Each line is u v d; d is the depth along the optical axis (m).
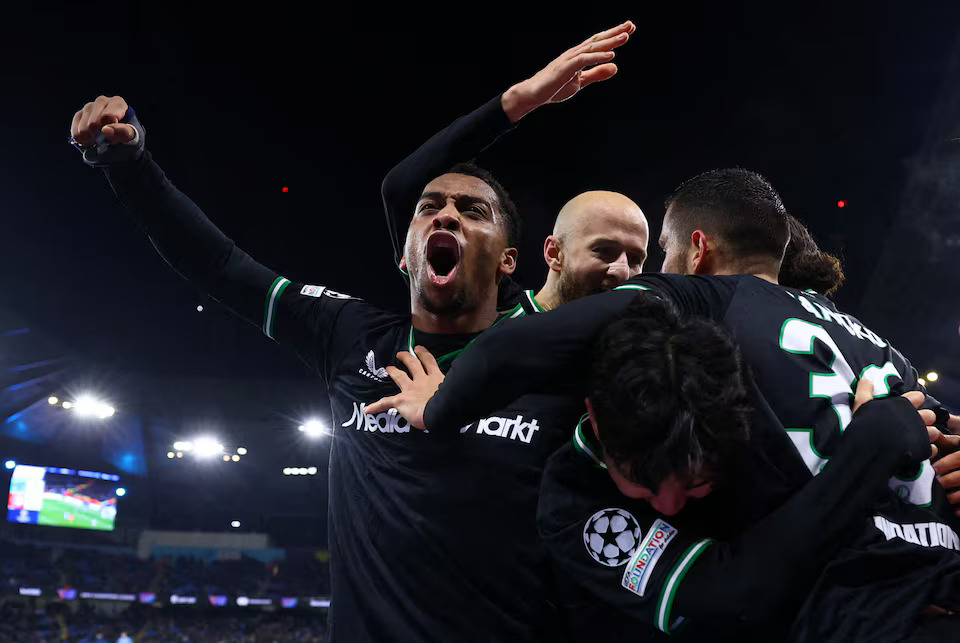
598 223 2.56
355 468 2.14
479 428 2.02
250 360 23.02
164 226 2.39
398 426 2.08
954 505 1.63
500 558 1.93
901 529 1.48
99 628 21.17
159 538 23.92
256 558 24.06
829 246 16.05
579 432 1.58
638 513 1.50
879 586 1.37
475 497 1.96
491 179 2.42
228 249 2.46
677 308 1.55
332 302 2.40
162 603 22.55
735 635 1.48
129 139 2.22
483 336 1.58
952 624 1.37
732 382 1.38
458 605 1.92
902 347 16.98
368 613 1.99
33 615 20.80
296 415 23.16
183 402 22.95
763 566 1.34
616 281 2.54
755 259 1.89
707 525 1.51
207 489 24.69
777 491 1.46
